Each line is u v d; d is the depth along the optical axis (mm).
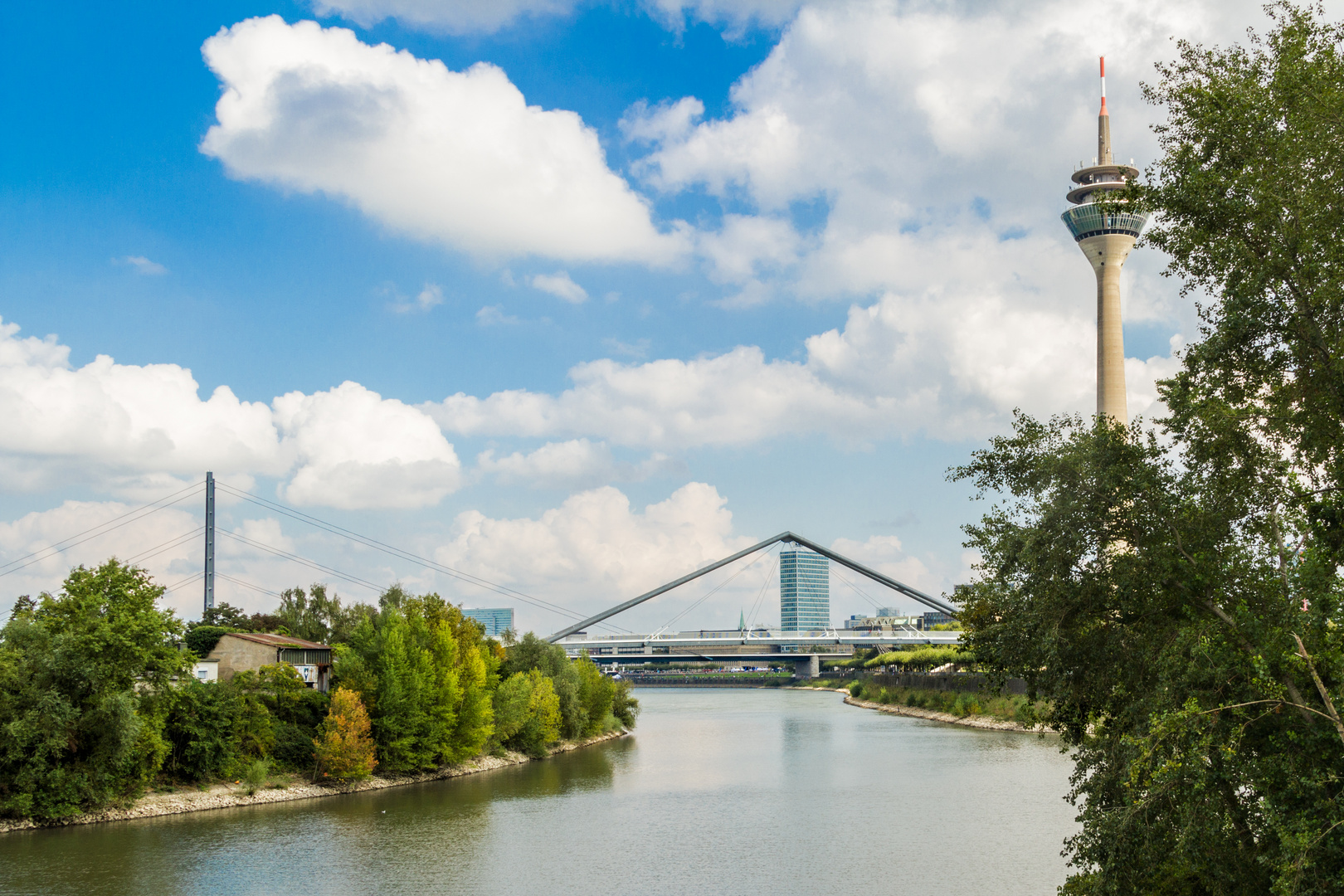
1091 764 34500
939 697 197125
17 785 74500
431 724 104062
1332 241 29031
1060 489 32750
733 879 62062
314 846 71375
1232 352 32000
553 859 67750
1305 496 29719
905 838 73250
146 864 65125
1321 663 27219
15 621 78188
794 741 150125
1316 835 25766
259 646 106625
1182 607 31656
